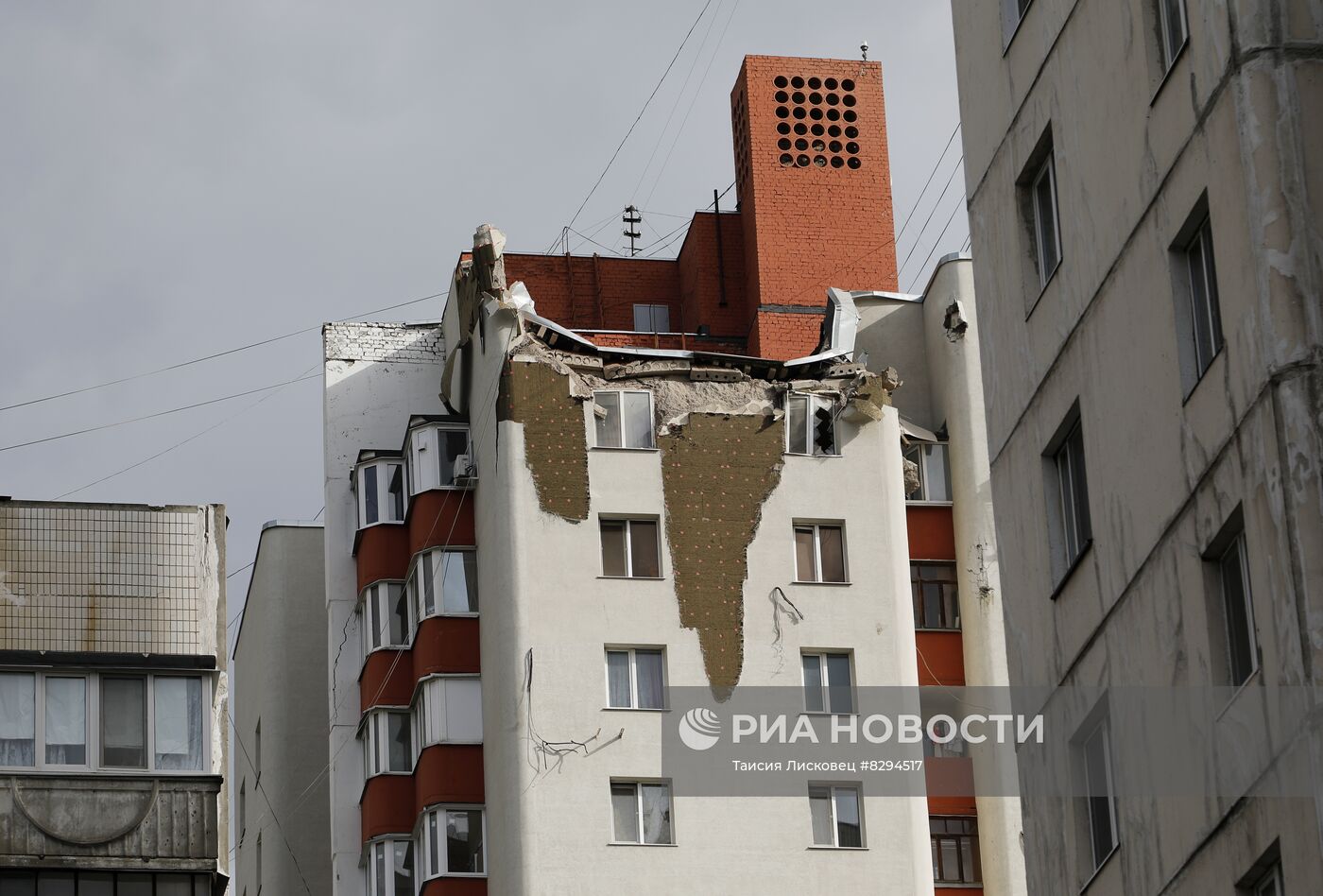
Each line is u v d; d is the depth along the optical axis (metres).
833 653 61.72
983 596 63.41
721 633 61.34
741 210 75.25
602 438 63.16
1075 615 35.09
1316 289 29.59
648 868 58.69
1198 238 32.38
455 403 67.56
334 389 70.38
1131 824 32.81
